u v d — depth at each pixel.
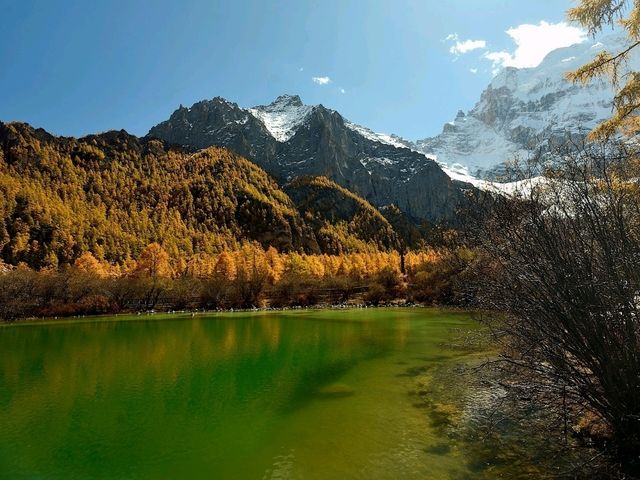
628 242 9.05
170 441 16.44
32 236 132.62
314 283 105.56
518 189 10.79
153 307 89.69
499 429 14.98
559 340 10.27
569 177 9.80
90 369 29.39
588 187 9.77
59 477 13.84
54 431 17.67
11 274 79.06
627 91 12.45
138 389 23.94
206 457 14.93
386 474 12.65
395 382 23.45
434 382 22.83
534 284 10.33
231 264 108.62
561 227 9.95
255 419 18.58
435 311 69.81
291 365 29.61
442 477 12.16
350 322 57.34
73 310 78.38
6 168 168.88
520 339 12.30
